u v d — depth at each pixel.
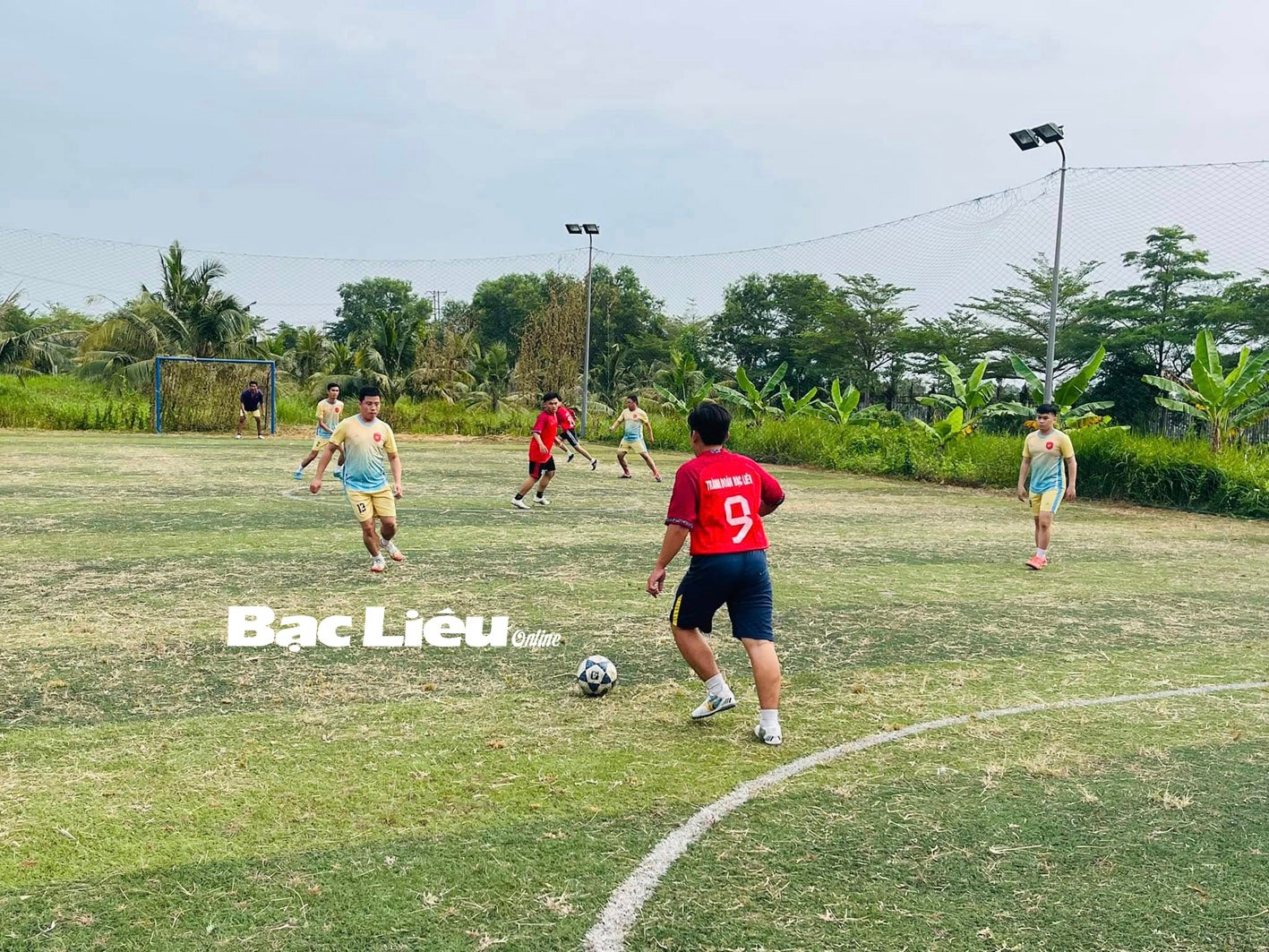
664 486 16.58
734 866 3.38
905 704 5.19
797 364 52.38
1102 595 8.25
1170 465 15.73
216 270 39.62
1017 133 17.59
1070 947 2.92
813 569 9.23
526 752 4.40
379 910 3.06
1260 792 4.09
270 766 4.18
